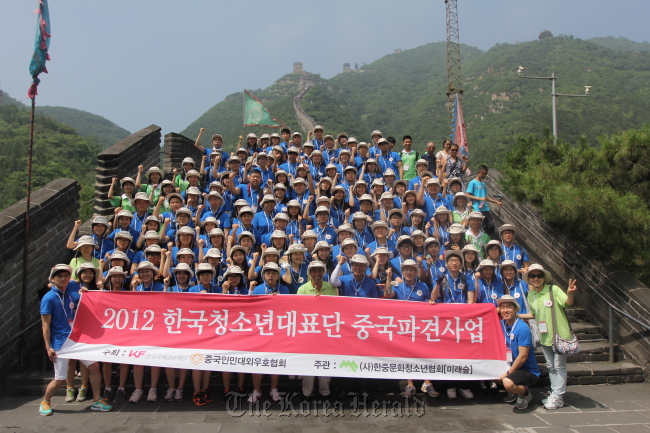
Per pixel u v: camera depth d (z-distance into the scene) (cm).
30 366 794
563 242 1036
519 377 652
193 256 757
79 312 685
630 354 830
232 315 686
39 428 600
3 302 765
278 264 738
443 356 676
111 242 833
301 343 675
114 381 733
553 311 677
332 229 899
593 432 590
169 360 665
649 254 958
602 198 892
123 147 1230
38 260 864
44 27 823
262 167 1141
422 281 764
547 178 1043
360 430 595
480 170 1116
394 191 1062
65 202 952
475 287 734
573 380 780
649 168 976
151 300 691
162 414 644
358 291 721
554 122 2000
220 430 591
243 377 713
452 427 605
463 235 843
